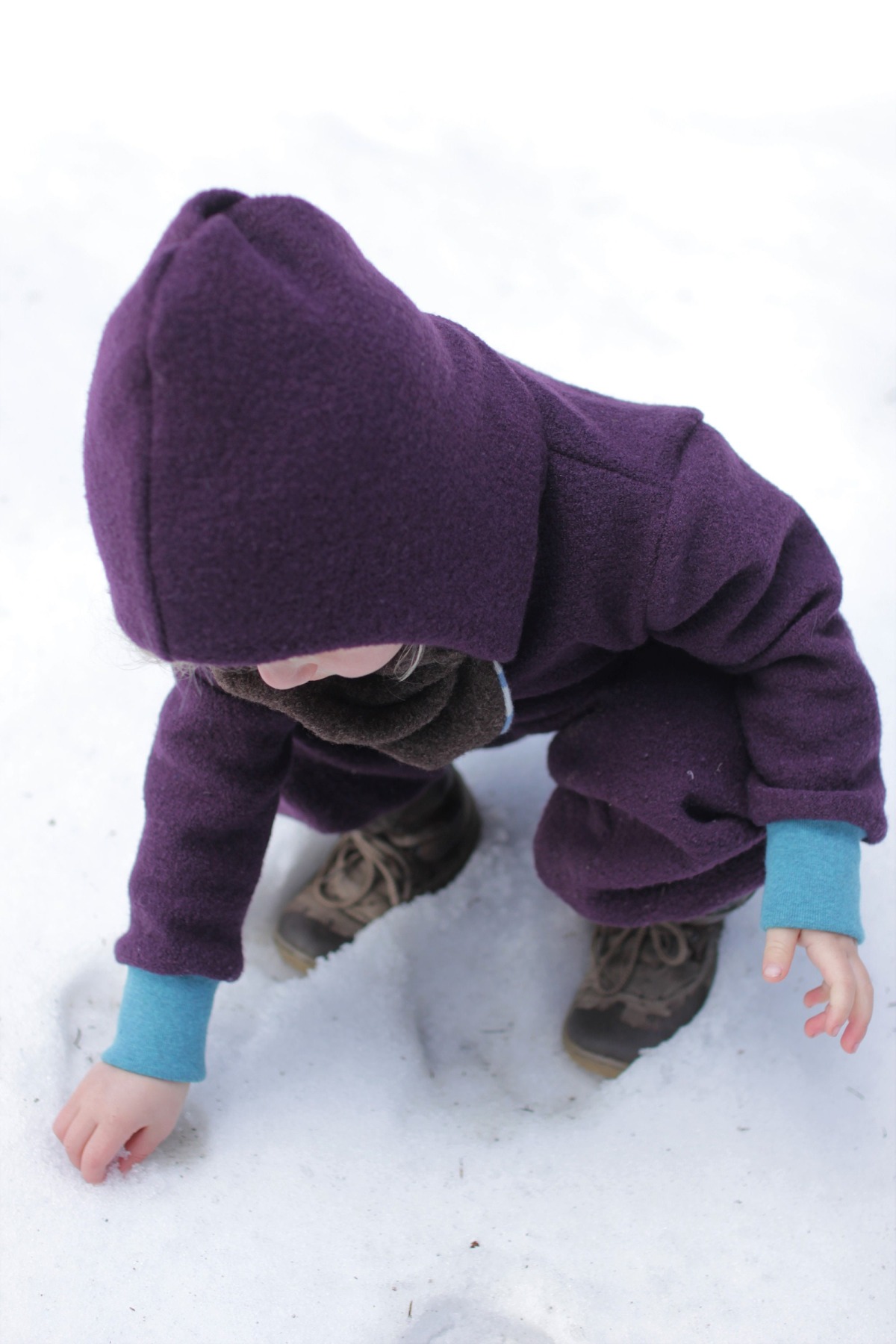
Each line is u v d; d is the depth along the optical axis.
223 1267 1.02
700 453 0.95
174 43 2.33
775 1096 1.14
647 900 1.16
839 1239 1.03
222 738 1.02
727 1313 0.99
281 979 1.36
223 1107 1.16
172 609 0.70
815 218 1.92
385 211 2.00
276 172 2.06
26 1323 0.98
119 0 2.44
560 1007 1.33
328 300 0.69
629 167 2.03
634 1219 1.06
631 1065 1.20
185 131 2.14
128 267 1.97
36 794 1.43
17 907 1.31
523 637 0.96
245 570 0.68
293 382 0.67
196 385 0.66
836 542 1.55
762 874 1.12
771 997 1.23
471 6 2.36
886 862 1.27
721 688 1.08
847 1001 0.96
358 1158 1.12
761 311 1.82
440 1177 1.10
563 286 1.90
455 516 0.75
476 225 1.98
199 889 1.08
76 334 1.91
